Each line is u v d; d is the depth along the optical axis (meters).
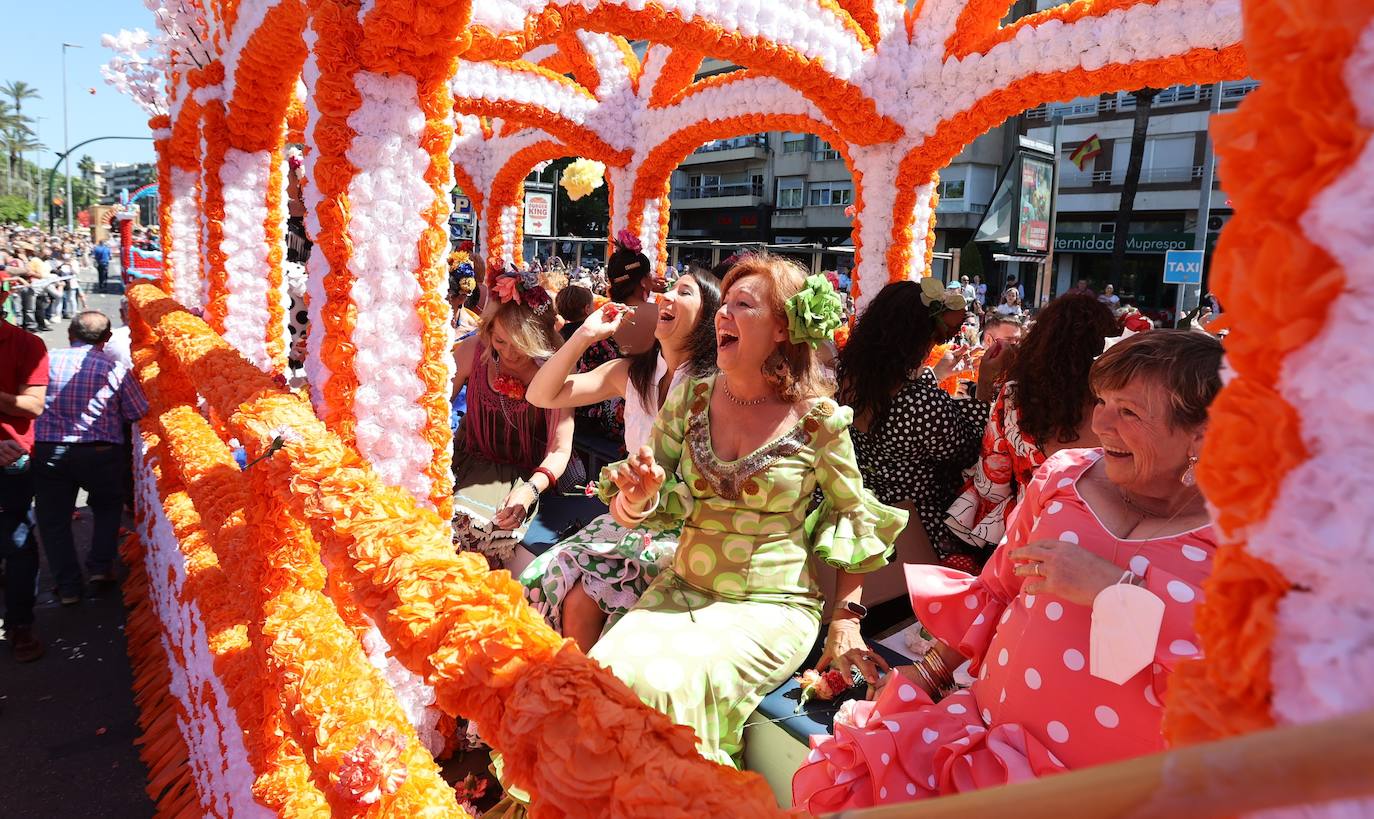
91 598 4.95
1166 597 1.38
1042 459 2.55
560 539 3.41
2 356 4.02
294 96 4.95
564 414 3.54
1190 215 28.88
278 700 1.95
